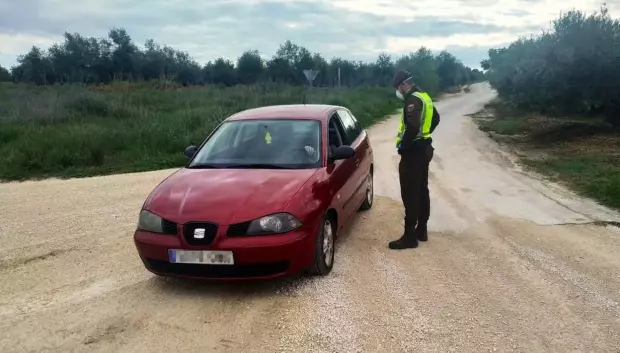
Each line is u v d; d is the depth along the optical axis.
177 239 4.30
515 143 15.26
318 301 4.32
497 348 3.58
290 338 3.73
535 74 16.64
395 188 8.89
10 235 6.37
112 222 6.92
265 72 47.88
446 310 4.15
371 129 19.77
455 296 4.42
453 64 75.44
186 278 4.39
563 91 15.41
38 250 5.80
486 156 12.75
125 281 4.86
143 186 9.24
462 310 4.15
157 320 4.05
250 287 4.64
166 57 46.16
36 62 40.88
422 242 5.91
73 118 16.05
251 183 4.71
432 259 5.33
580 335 3.76
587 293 4.48
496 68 29.80
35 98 17.77
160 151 12.33
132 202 8.03
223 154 5.46
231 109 18.61
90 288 4.71
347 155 5.34
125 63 43.56
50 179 10.09
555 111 17.80
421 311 4.14
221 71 47.78
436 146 14.66
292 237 4.31
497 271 4.99
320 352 3.54
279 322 3.97
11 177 10.20
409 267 5.10
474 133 18.25
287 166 5.17
